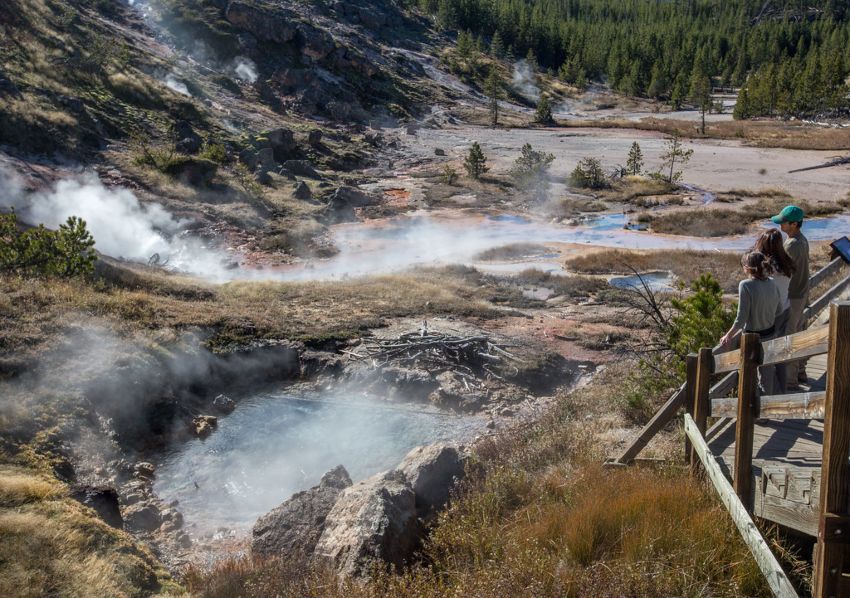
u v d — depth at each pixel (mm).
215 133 48812
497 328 19312
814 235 34188
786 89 102938
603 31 143625
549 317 20719
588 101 113375
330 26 95812
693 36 150625
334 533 7156
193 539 9633
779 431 5996
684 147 67062
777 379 6195
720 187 48062
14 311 14984
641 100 118500
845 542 3492
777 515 4543
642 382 10312
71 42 50562
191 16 73938
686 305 9617
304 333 17969
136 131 42969
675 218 38531
